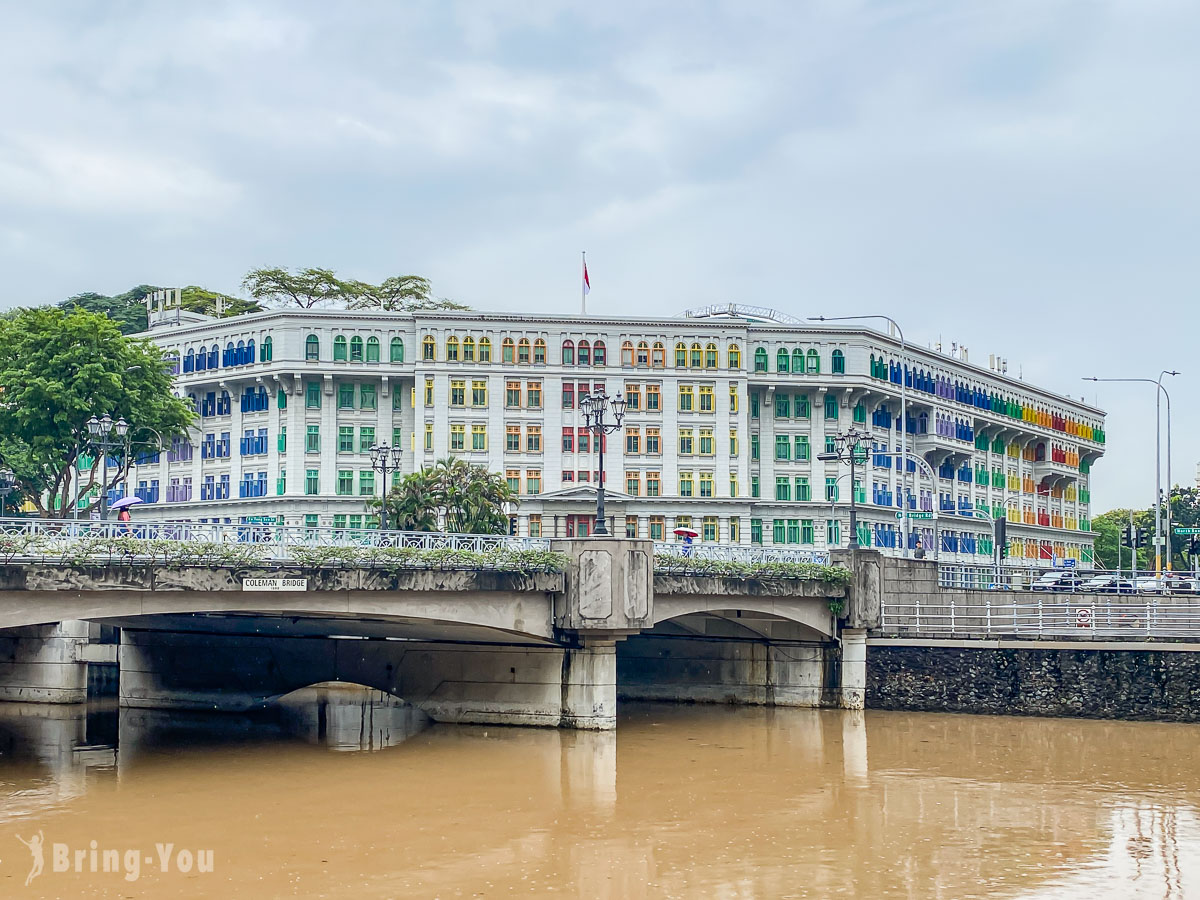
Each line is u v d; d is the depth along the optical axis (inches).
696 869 1228.5
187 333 4350.4
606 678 1987.0
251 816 1425.9
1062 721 2274.9
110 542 1461.6
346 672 2192.4
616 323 4195.4
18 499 3754.9
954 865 1254.3
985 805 1540.4
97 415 2965.1
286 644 2244.1
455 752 1851.6
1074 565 4901.6
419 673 2140.7
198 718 2239.2
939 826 1424.7
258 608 1600.6
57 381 2913.4
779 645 2470.5
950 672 2391.7
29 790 1560.0
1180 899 1143.0
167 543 1505.9
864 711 2406.5
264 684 2266.2
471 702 2087.8
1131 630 2348.7
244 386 4254.4
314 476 4116.6
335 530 1772.9
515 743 1925.4
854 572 2401.6
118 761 1776.6
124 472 3230.8
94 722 2178.9
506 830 1380.4
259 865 1214.9
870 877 1206.3
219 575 1552.7
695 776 1707.7
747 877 1201.4
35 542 1411.2
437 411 4087.1
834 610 2395.4
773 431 4367.6
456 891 1139.9
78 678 2415.1
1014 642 2361.0
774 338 4345.5
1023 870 1237.7
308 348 4114.2
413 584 1734.7
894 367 4544.8
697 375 4224.9
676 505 4153.5
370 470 4146.2
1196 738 2084.2
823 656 2433.6
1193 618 2347.4
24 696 2421.3
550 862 1247.5
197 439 4338.1
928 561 2701.8
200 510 4284.0
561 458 4133.9
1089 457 6092.5
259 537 1706.4
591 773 1712.6
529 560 1875.0
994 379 5196.9
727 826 1413.6
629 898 1127.6
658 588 2026.3
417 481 3174.2
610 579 1923.0
